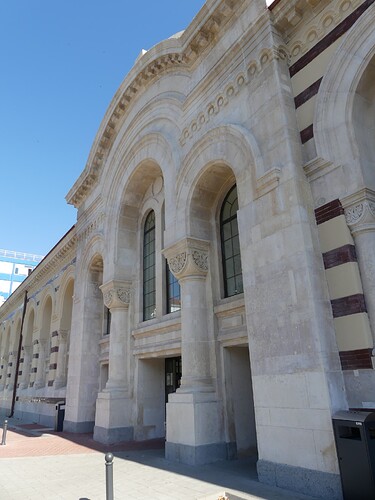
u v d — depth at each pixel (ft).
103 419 48.83
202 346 36.50
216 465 31.55
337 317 24.64
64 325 80.28
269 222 28.94
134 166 53.52
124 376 50.44
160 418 49.65
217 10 37.88
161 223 51.72
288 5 31.42
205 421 33.35
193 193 39.75
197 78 42.47
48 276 93.50
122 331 52.31
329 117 27.45
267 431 26.11
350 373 23.35
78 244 71.41
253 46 34.37
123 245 55.62
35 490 26.40
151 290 52.49
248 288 29.81
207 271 38.88
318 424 22.82
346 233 25.12
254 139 31.99
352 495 19.94
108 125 60.54
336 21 28.91
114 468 32.63
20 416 94.58
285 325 26.21
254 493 23.12
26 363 102.17
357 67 26.45
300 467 23.36
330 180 26.73
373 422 20.25
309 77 30.07
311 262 25.67
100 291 66.39
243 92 34.88
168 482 26.78
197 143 38.73
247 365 37.65
